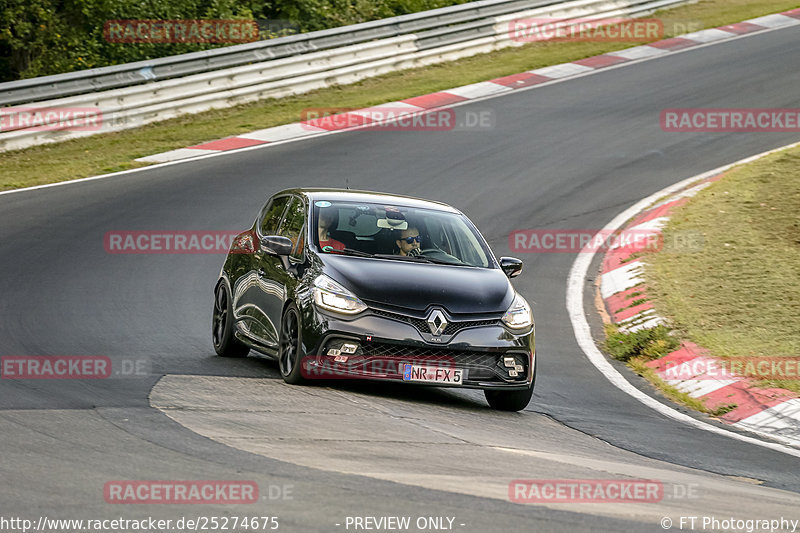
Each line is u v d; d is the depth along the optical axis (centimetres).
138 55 10162
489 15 10919
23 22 9512
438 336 2956
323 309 2966
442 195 6525
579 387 3616
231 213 5947
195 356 3528
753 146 7700
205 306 4388
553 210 6356
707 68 10006
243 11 11056
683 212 6034
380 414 2755
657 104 8856
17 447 2114
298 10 11594
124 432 2309
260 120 8412
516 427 2872
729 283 4816
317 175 6819
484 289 3130
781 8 12850
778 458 2859
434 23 10400
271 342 3259
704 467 2645
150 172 6869
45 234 5366
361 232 3306
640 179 6975
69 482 1869
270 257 3409
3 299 4172
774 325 4225
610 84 9550
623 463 2533
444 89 9400
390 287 3009
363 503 1803
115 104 8075
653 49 10888
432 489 1945
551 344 4256
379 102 8962
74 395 2730
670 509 1988
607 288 5103
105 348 3522
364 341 2917
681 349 4019
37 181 6544
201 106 8650
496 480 2095
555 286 5144
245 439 2306
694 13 12525
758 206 5944
